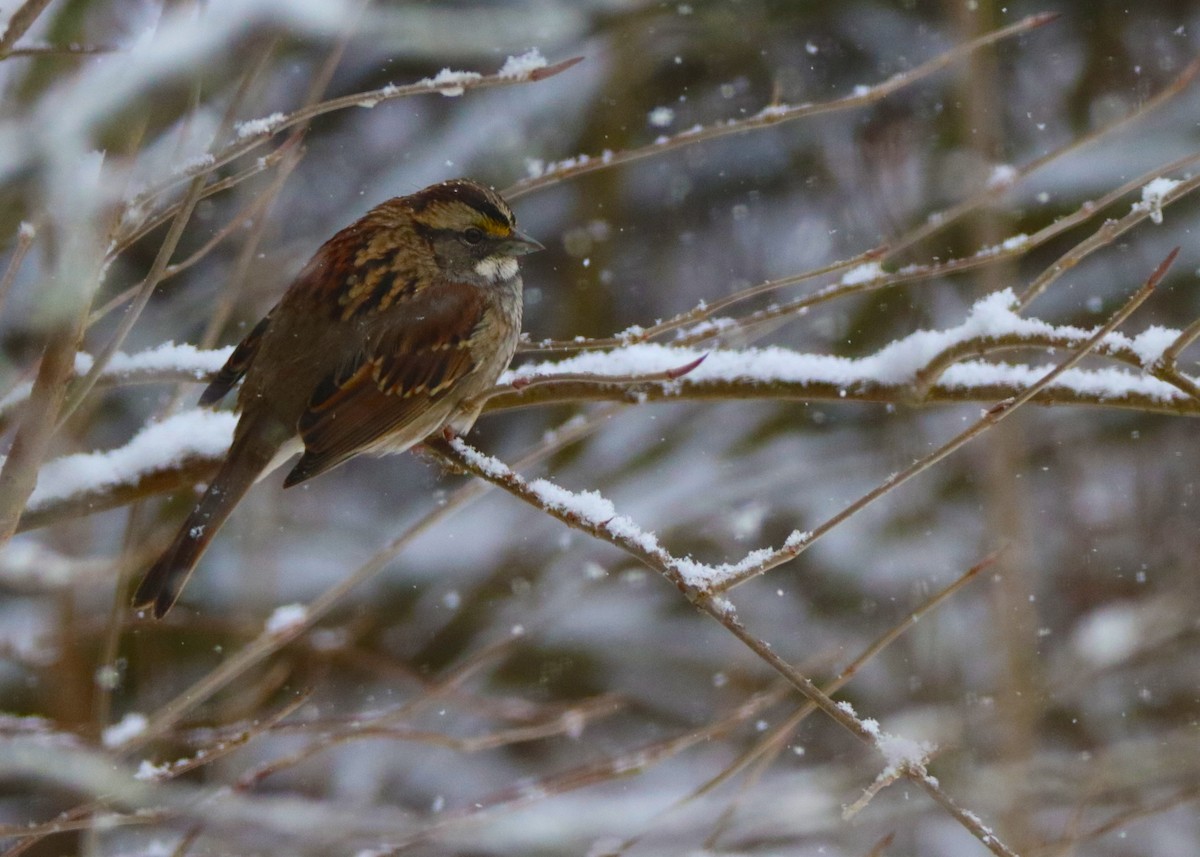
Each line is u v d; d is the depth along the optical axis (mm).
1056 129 15500
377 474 15758
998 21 15398
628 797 11961
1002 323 7055
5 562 7102
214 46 4402
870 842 11852
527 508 15312
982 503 14250
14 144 4219
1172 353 6809
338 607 14492
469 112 15641
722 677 13531
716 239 16047
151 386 13445
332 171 15109
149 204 6539
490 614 14594
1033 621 12602
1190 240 15312
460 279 8594
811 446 16078
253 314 10484
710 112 15945
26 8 4531
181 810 5902
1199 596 14109
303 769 11688
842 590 15008
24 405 6672
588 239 15477
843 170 15492
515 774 13656
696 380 7367
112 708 12469
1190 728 12516
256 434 7715
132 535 7352
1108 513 15234
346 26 5086
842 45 15664
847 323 15203
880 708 13883
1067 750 13797
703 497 15367
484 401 8109
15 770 5305
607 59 15492
